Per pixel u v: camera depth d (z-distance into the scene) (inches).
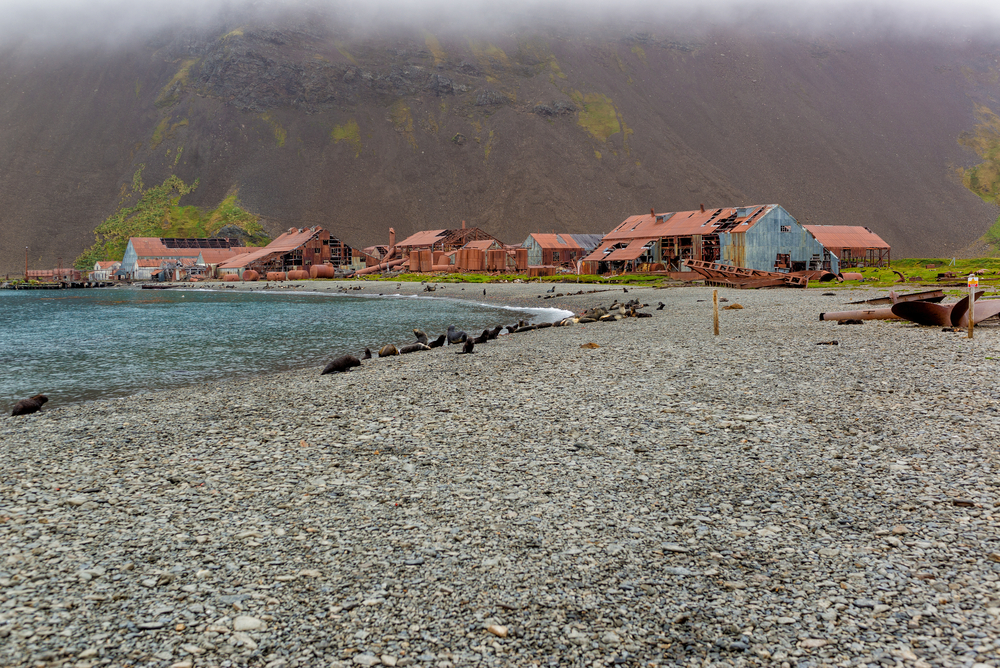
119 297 4040.4
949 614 212.1
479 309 2267.5
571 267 5113.2
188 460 422.3
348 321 1856.5
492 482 358.0
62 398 778.2
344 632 216.4
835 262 3181.6
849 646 198.8
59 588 250.1
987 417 432.5
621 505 317.7
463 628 217.2
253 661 201.5
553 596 235.5
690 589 236.8
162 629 220.1
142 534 301.4
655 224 4067.4
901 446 383.6
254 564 267.4
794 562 253.0
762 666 191.9
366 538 290.0
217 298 3661.4
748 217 3282.5
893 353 716.7
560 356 838.5
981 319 943.7
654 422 468.1
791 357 729.6
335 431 482.9
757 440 411.8
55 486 376.8
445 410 538.3
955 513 287.4
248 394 665.0
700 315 1403.8
